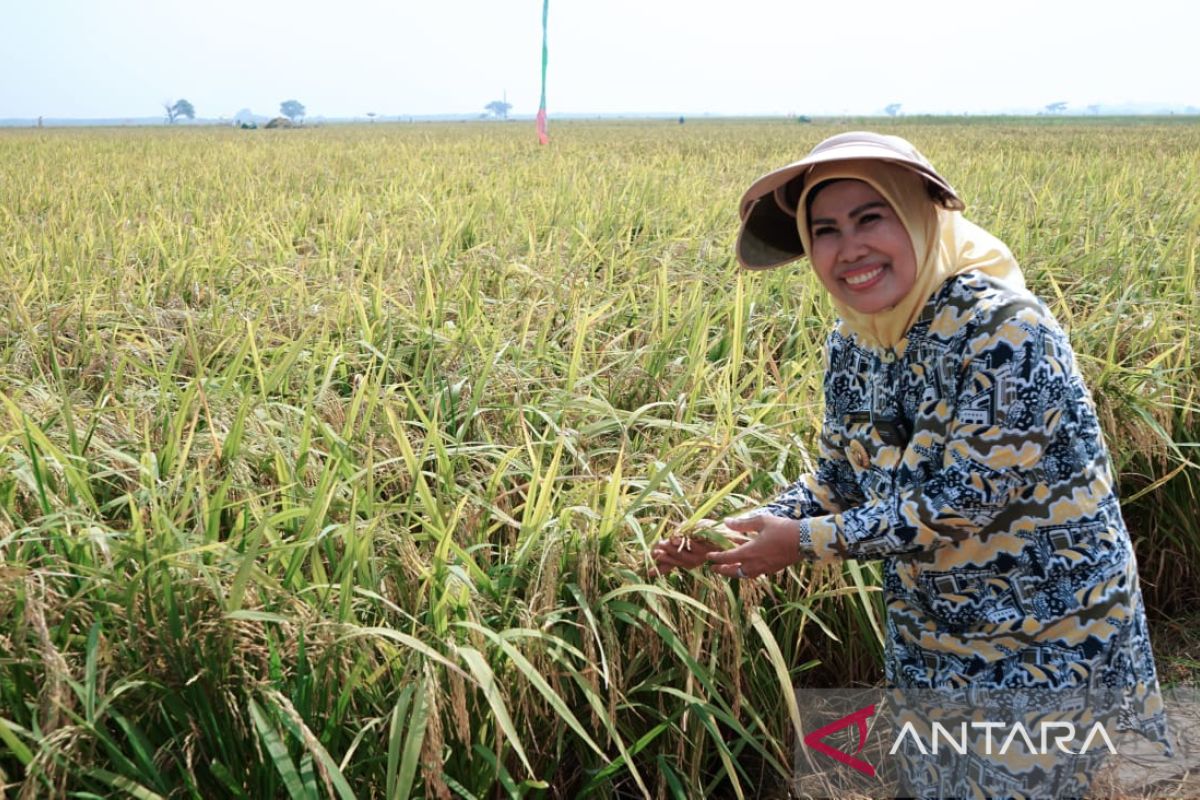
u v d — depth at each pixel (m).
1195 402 4.14
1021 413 1.90
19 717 2.19
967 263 2.00
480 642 2.36
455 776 2.44
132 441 3.21
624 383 4.12
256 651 2.26
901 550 2.05
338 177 14.93
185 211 9.96
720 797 2.94
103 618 2.30
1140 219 7.86
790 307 5.31
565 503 2.85
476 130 73.31
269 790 2.26
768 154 29.16
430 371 4.08
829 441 2.37
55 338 4.55
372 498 2.80
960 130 57.59
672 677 2.72
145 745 2.15
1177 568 4.01
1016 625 2.09
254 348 3.47
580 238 7.03
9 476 2.76
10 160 21.28
